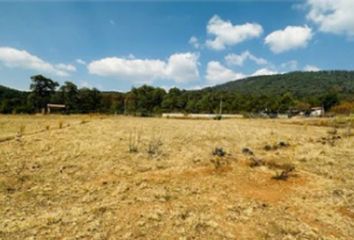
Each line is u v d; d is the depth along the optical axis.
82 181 10.98
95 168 12.55
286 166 12.72
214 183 10.61
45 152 15.19
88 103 77.50
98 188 10.18
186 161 13.49
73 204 8.84
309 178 11.38
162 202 8.87
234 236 7.03
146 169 12.35
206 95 82.69
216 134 21.64
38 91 76.38
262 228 7.45
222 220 7.79
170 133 21.81
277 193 9.84
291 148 17.02
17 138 18.70
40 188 10.22
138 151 15.41
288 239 6.95
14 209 8.46
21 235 6.96
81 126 24.94
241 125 29.72
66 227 7.36
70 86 76.88
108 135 20.22
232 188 10.17
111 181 10.89
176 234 7.05
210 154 14.84
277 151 16.09
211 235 7.04
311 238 7.00
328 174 11.93
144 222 7.58
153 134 21.05
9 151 15.20
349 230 7.47
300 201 9.21
